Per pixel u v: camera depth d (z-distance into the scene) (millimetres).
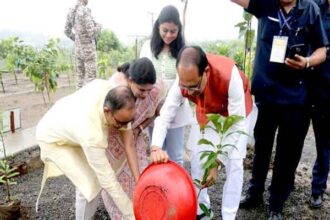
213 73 2246
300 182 3729
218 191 3543
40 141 2492
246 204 3246
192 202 1876
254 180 3146
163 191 1876
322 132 3084
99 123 2248
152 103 2775
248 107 2502
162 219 1880
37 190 3594
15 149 4180
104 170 2277
